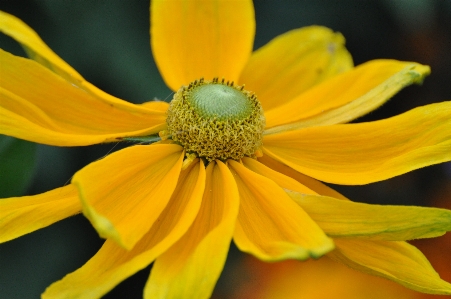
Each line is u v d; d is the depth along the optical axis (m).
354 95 0.29
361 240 0.26
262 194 0.26
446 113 0.27
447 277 0.29
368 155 0.28
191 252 0.25
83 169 0.25
